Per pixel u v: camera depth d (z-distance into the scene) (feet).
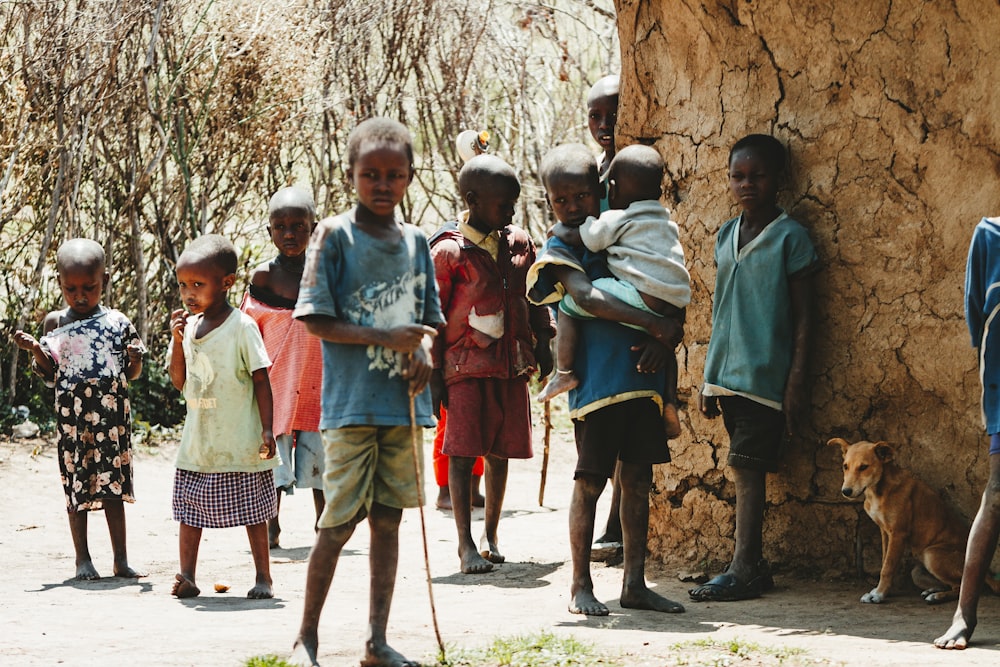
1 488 28.37
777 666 13.11
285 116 37.96
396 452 13.15
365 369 12.78
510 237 22.39
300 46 37.78
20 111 33.83
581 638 14.79
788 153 19.47
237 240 41.16
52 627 15.65
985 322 14.98
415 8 40.32
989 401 14.92
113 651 13.84
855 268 18.86
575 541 17.17
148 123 37.06
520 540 24.63
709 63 20.30
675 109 20.81
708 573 20.11
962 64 17.76
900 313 18.53
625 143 21.49
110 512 20.48
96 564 21.79
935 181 18.13
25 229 38.47
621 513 17.52
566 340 17.21
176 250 37.63
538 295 17.54
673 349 17.21
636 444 17.26
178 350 18.44
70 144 34.37
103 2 33.68
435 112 42.47
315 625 13.08
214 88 37.37
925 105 18.16
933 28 17.98
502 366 21.57
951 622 16.24
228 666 12.95
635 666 13.06
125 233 36.63
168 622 16.07
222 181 39.73
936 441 18.30
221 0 37.06
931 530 17.53
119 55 35.65
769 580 18.88
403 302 13.07
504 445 21.81
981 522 14.74
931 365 18.28
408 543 24.39
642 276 16.70
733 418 19.16
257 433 18.45
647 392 16.88
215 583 19.48
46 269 36.19
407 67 41.37
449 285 21.70
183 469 18.52
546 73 43.78
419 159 43.78
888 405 18.70
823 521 19.30
